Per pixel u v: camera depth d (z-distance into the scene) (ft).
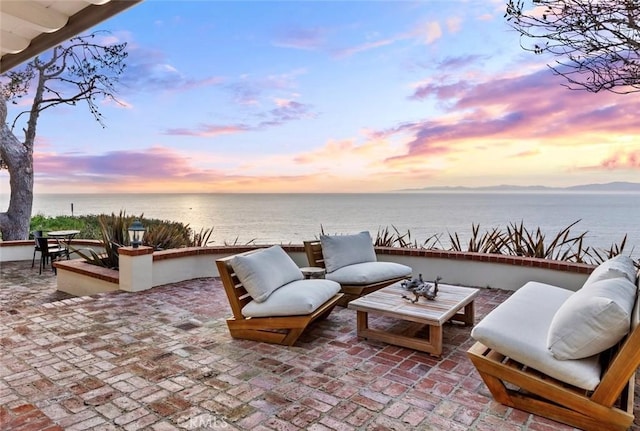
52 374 9.01
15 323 12.59
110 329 12.07
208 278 19.69
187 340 11.20
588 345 6.94
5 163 35.04
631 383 7.72
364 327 11.32
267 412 7.43
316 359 9.91
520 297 10.16
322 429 6.89
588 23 13.17
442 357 10.09
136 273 16.87
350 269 14.82
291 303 10.69
